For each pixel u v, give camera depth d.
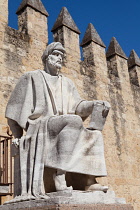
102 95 13.89
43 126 5.03
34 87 5.52
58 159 4.79
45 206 4.37
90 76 13.58
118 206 4.88
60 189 4.68
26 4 11.68
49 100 5.45
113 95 14.53
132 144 14.69
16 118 5.45
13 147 5.32
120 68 15.50
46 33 12.06
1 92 9.72
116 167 13.36
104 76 14.31
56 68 5.86
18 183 5.11
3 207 4.96
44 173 5.05
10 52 10.45
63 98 5.62
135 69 16.69
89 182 5.08
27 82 5.58
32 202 4.60
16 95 5.62
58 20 13.20
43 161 4.86
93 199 4.68
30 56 11.10
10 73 10.20
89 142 5.12
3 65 10.08
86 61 14.28
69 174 5.38
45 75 5.67
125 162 13.90
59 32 13.06
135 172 14.29
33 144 5.02
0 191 7.63
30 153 4.99
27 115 5.38
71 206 4.25
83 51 14.52
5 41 10.42
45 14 12.23
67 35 13.01
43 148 4.91
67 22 13.12
